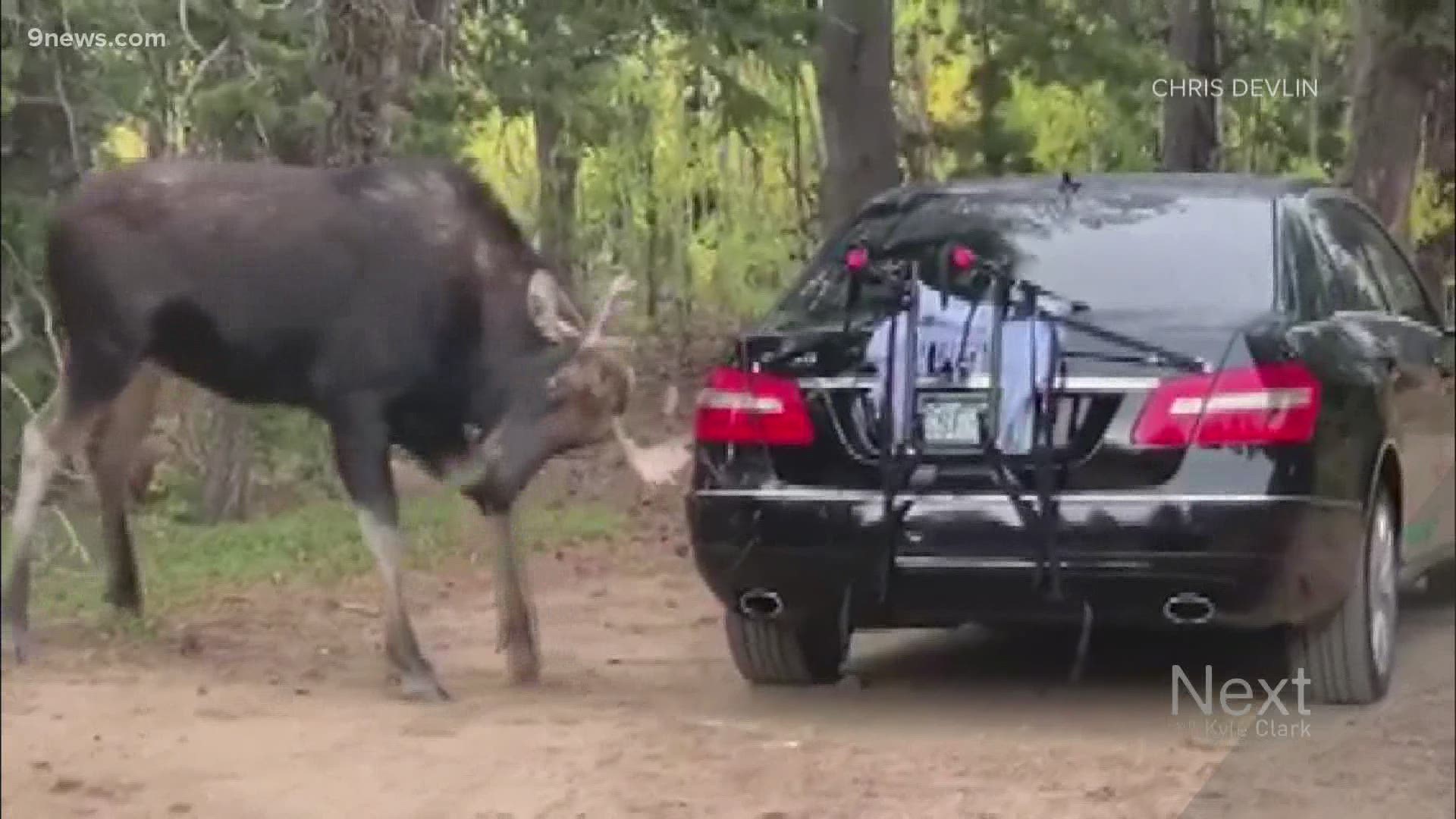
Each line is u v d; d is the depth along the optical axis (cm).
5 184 1462
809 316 945
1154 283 922
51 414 1104
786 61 1089
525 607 1048
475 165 1219
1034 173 1119
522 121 1328
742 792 803
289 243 1024
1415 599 1019
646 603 1236
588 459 1206
